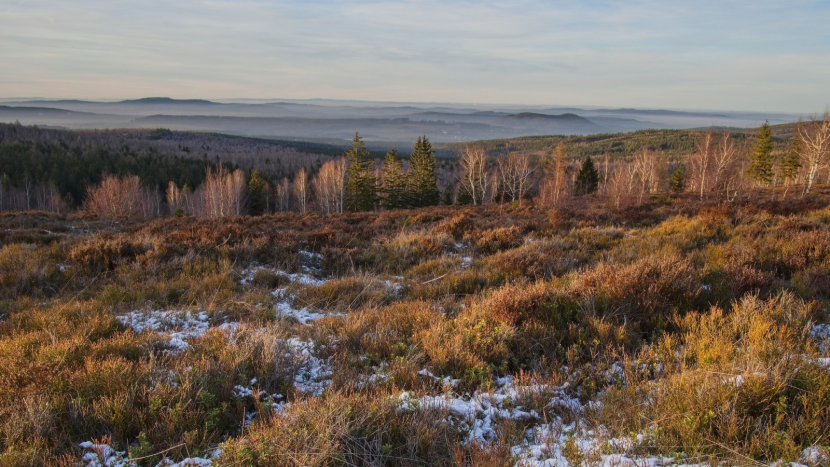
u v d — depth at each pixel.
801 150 40.66
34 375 3.30
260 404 3.10
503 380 3.61
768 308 4.22
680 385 2.92
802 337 3.49
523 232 12.27
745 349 3.38
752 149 52.59
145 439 2.59
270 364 3.71
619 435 2.57
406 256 9.48
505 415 2.98
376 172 63.34
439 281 7.36
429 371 3.76
